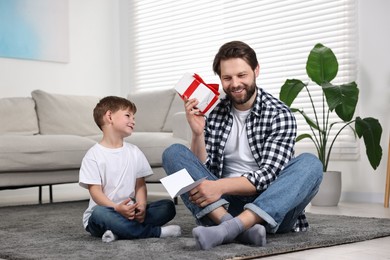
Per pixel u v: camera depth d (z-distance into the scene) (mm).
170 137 4301
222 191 2098
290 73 4887
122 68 6250
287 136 2246
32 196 5219
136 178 2449
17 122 4695
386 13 4250
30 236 2504
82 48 5867
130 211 2234
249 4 5234
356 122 4039
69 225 2893
